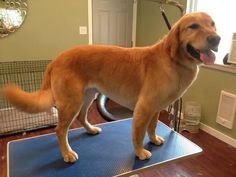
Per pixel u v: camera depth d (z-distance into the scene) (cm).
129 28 382
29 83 293
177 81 105
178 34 101
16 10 267
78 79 109
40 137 136
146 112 107
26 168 107
